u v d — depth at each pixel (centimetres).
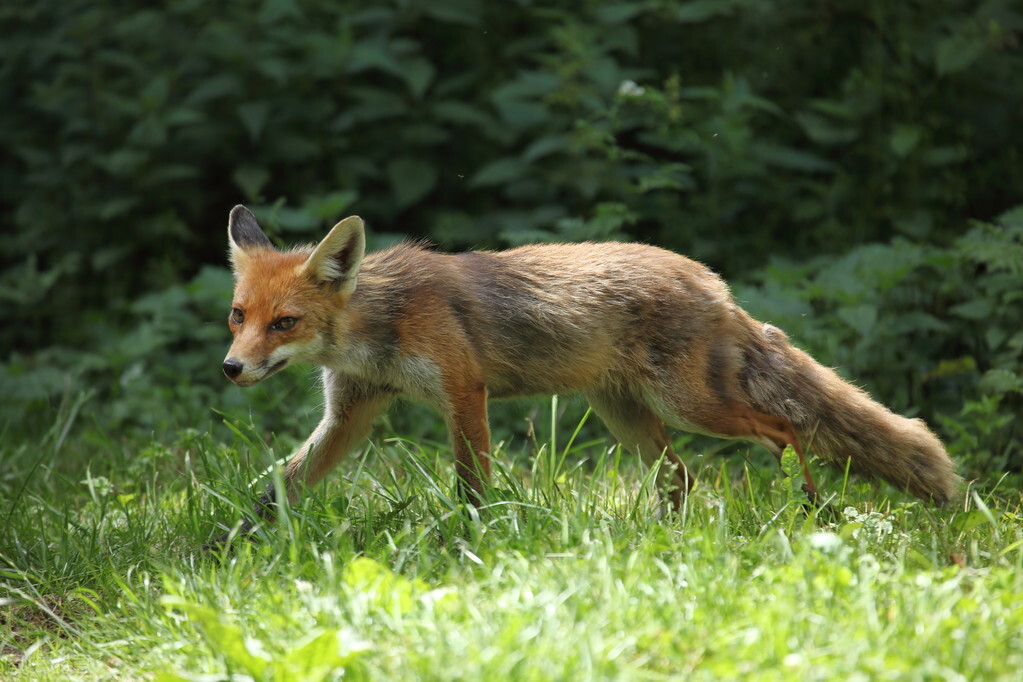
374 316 834
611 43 1514
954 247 1288
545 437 1170
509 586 614
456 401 841
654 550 650
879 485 905
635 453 949
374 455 1043
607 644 520
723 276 1409
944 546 713
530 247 929
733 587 593
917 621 540
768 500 826
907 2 1504
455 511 736
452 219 1480
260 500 823
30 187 1667
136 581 743
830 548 616
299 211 1367
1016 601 566
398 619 559
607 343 884
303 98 1562
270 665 535
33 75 1686
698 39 1611
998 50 1473
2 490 1009
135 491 965
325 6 1565
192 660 586
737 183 1457
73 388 1338
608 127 1465
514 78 1611
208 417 1225
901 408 1133
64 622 701
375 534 754
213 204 1634
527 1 1558
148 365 1349
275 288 809
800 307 1188
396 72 1488
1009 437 1058
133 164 1516
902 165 1442
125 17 1648
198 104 1568
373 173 1524
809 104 1502
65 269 1525
